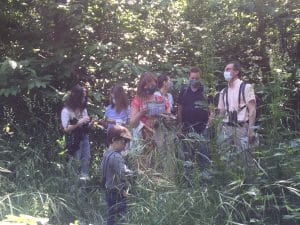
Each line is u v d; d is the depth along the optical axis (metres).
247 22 8.29
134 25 8.05
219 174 4.75
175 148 5.13
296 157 4.73
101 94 7.44
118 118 6.30
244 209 4.51
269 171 4.69
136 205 4.73
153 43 8.23
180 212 4.52
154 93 5.86
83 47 7.54
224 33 8.40
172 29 8.49
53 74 7.52
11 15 7.91
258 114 6.16
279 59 5.83
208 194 4.59
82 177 6.09
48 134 7.07
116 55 7.91
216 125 5.02
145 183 4.91
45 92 7.05
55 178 6.10
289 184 4.56
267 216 4.54
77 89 6.56
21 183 6.02
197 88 6.44
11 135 7.17
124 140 5.06
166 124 5.64
